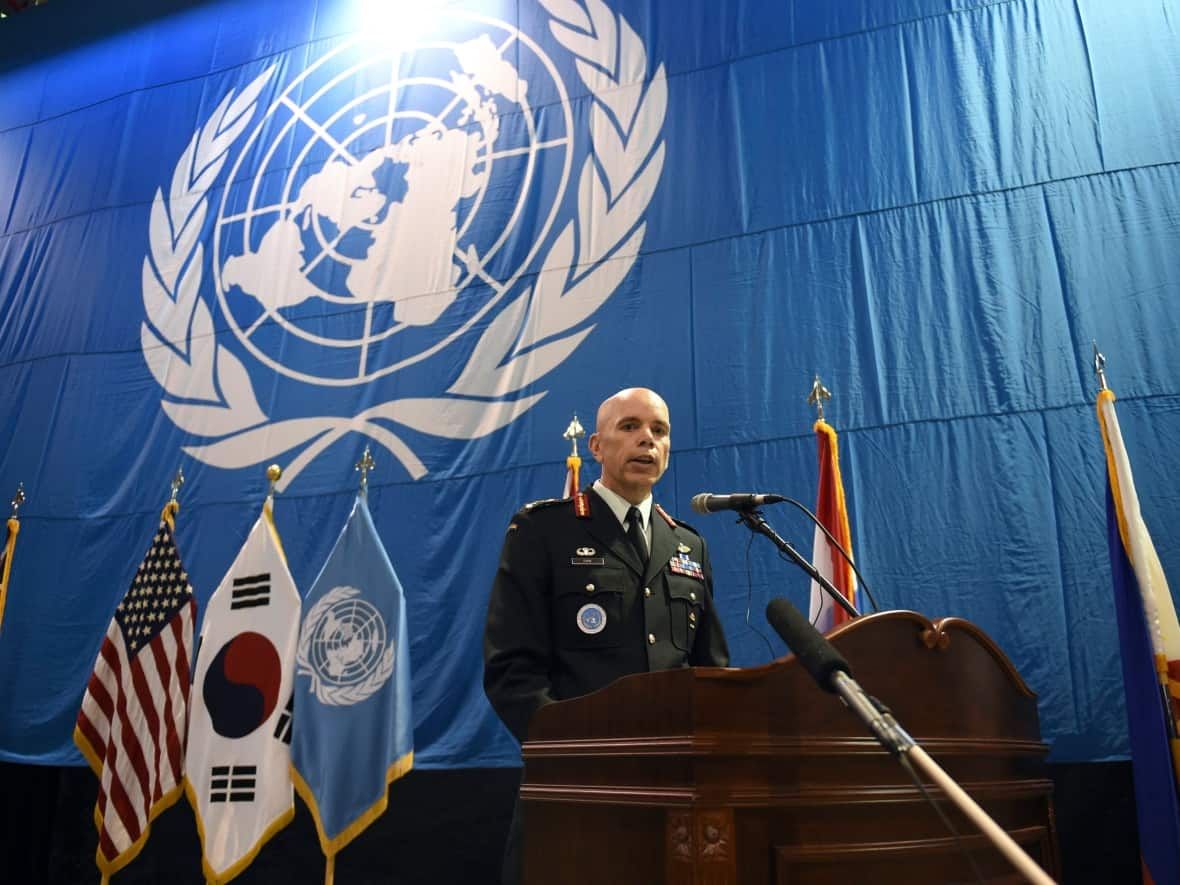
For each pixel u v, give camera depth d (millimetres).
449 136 5238
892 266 4059
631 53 4988
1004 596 3412
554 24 5250
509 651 1901
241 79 5969
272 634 4031
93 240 5809
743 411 4043
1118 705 3150
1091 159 3918
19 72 6734
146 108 6152
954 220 4039
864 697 1099
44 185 6156
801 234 4266
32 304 5742
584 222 4707
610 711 1346
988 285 3877
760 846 1185
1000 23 4305
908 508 3646
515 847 1853
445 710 3953
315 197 5391
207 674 4016
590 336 4457
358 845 4180
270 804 3756
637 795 1246
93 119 6266
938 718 1426
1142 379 3523
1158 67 3980
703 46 4848
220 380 5105
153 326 5402
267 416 4918
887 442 3771
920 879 1303
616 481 2160
